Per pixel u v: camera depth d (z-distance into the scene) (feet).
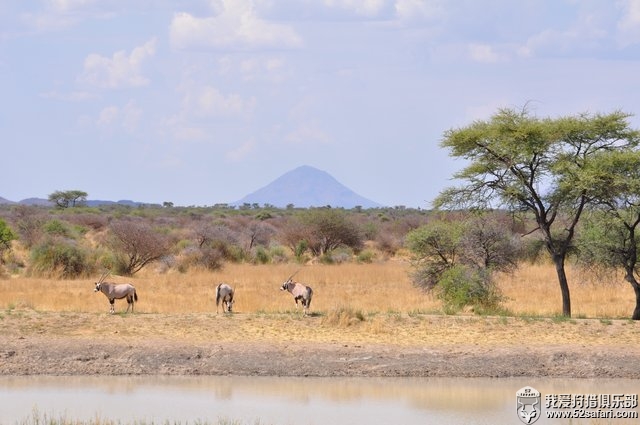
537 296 349.82
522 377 231.91
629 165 277.85
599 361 238.89
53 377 224.94
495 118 295.28
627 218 290.35
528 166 293.23
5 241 485.97
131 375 228.02
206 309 291.58
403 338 254.47
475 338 255.70
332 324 263.29
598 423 182.70
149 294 339.98
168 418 183.32
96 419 168.45
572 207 296.71
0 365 228.84
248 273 453.99
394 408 196.54
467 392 213.66
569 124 285.43
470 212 314.55
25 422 175.73
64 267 418.51
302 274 449.48
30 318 260.01
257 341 247.91
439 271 330.75
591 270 322.34
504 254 322.34
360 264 558.56
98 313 269.23
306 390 214.07
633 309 311.27
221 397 205.26
